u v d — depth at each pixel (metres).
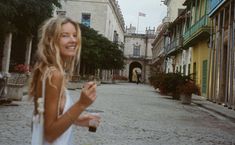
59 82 2.17
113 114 12.88
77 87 29.28
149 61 97.50
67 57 2.35
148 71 97.62
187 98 20.92
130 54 99.00
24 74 15.47
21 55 26.44
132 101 20.08
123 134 8.94
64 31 2.30
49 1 20.16
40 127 2.15
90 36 44.97
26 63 25.75
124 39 99.88
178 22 44.34
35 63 2.28
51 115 2.14
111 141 7.96
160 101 21.75
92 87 2.14
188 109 17.72
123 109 15.05
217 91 22.98
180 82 24.42
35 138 2.16
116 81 67.31
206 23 27.25
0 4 16.02
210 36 25.94
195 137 9.32
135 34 99.19
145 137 8.76
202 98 27.47
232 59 19.50
